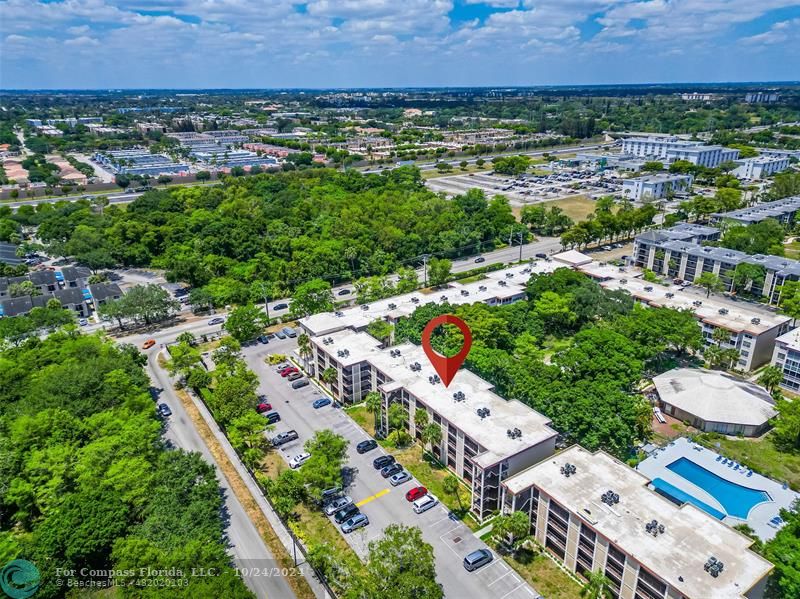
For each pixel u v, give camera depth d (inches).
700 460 4200.3
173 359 5383.9
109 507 3373.5
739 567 2819.9
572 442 4360.2
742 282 7081.7
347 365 5034.5
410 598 2783.0
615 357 4884.4
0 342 5826.8
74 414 4274.1
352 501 3941.9
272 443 4606.3
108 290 7337.6
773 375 4968.0
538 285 6648.6
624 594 3019.2
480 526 3730.3
